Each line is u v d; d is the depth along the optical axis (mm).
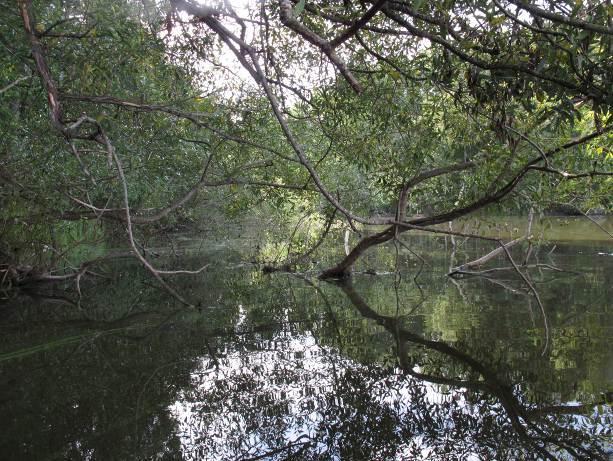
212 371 6316
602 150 7359
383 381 5930
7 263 11398
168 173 9805
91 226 13328
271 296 10750
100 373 6258
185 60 7203
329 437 4582
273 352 7023
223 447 4410
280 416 5043
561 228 21453
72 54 5566
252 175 10625
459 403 5277
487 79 4449
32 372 6293
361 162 8477
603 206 10367
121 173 3668
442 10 3529
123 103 5742
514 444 4406
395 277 12219
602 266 12836
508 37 3799
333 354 6922
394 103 7547
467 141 7906
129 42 5527
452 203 10414
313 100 7633
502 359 6398
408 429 4746
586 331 7359
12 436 4629
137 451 4352
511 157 7574
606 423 4688
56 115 3605
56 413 5117
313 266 14320
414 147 8422
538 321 8023
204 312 9367
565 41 3422
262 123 8484
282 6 3076
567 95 3697
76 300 10500
